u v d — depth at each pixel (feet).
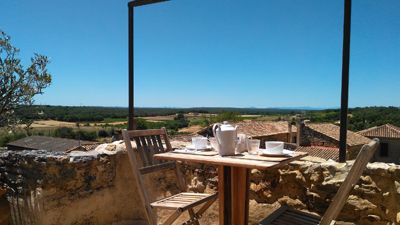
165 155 8.06
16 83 22.16
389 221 8.53
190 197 9.25
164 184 12.36
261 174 10.88
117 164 11.75
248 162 6.86
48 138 89.81
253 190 11.05
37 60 23.00
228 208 8.14
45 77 23.16
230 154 7.79
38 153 10.62
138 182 8.76
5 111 21.85
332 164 9.48
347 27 9.01
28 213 10.23
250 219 10.90
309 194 9.81
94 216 11.06
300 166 10.02
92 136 108.88
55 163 10.00
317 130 71.67
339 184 9.14
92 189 11.00
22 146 77.51
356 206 9.02
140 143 9.46
